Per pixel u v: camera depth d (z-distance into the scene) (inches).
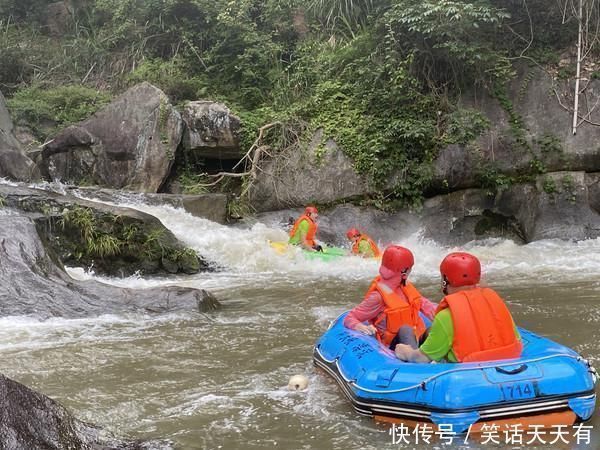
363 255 440.1
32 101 633.0
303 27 706.8
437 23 523.5
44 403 138.9
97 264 407.2
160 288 298.5
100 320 273.0
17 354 223.6
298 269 423.2
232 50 673.6
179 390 186.1
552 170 521.3
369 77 558.9
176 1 684.7
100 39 741.3
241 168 601.3
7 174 495.2
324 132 558.6
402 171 533.6
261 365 209.0
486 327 155.6
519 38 560.7
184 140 580.7
